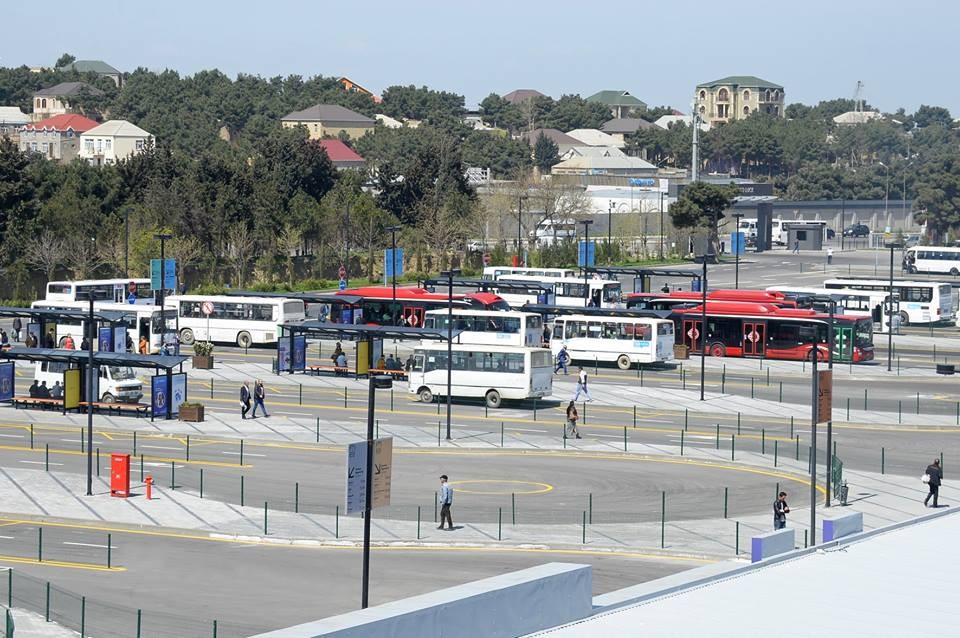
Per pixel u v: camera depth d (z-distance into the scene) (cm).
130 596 8831
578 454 13762
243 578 9325
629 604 6091
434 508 11425
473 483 12425
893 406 16925
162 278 19862
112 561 9719
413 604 5172
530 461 13438
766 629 5722
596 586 9094
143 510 11175
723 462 13388
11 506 11188
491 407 16600
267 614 8450
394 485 12294
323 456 13538
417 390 16912
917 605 6225
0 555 9794
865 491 12238
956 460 13762
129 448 13712
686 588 6450
